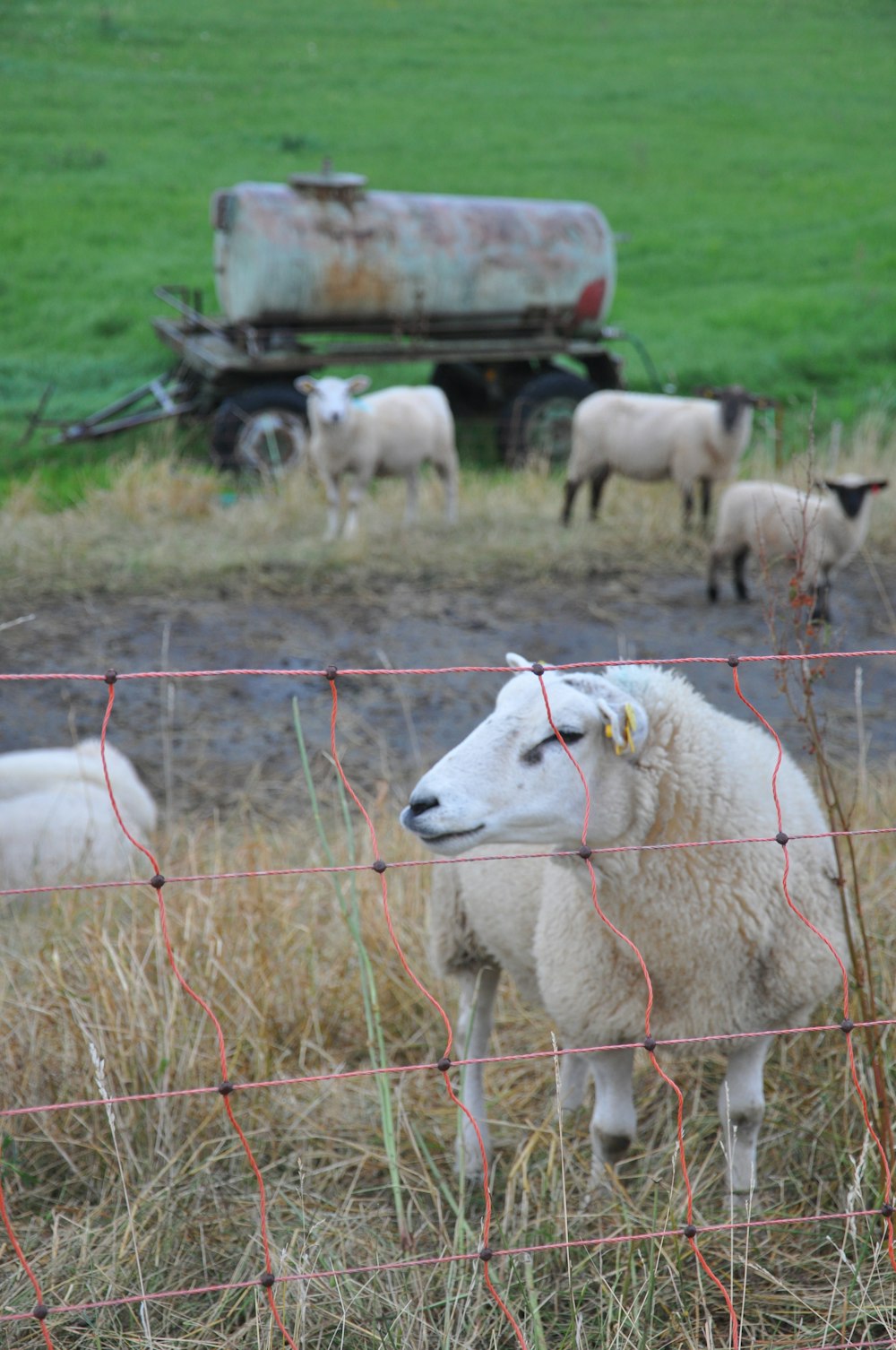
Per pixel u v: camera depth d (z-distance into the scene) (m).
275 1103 3.84
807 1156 3.60
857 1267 2.96
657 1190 3.36
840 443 13.11
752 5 37.72
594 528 11.16
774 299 19.92
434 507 11.94
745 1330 2.99
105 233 21.39
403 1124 3.80
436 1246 3.33
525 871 3.66
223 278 13.60
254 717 7.54
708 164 26.47
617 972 3.37
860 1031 3.75
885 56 33.78
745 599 9.51
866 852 4.96
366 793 6.45
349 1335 2.96
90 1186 3.51
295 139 25.80
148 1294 3.05
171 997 3.97
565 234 13.59
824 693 7.79
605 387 14.27
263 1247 3.26
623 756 3.20
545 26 35.59
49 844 5.16
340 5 36.22
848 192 25.03
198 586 9.77
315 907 4.73
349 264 12.87
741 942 3.29
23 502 11.45
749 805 3.31
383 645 8.66
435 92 29.95
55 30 31.91
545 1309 3.04
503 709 3.14
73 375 16.56
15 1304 3.04
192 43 32.19
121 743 7.17
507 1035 4.38
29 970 4.23
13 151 24.55
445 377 15.65
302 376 13.07
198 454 13.61
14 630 8.82
